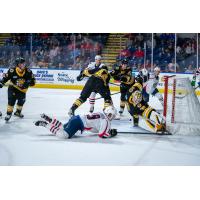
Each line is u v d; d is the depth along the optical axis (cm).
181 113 740
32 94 1418
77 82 1628
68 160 567
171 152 618
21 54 1772
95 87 831
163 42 1703
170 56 1683
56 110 1037
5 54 1780
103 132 685
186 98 739
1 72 1698
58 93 1466
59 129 683
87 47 1773
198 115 736
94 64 853
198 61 1650
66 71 1636
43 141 673
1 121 846
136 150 625
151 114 738
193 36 1670
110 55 1767
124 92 909
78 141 676
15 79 813
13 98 821
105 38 1769
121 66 830
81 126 688
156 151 622
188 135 734
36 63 1770
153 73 1018
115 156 591
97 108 1092
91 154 598
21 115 898
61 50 1759
